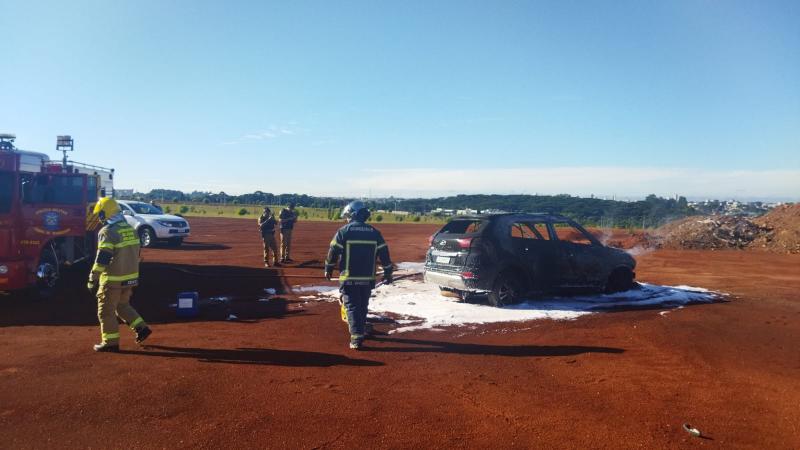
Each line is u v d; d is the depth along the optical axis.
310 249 21.45
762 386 5.54
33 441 4.09
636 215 50.09
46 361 6.14
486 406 4.91
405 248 22.89
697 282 13.69
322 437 4.21
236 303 10.04
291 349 6.79
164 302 10.03
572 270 10.30
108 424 4.41
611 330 7.96
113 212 6.60
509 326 8.19
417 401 5.02
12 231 9.52
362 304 7.08
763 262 19.20
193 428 4.35
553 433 4.34
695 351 6.84
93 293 10.94
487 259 9.41
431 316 8.81
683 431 4.41
